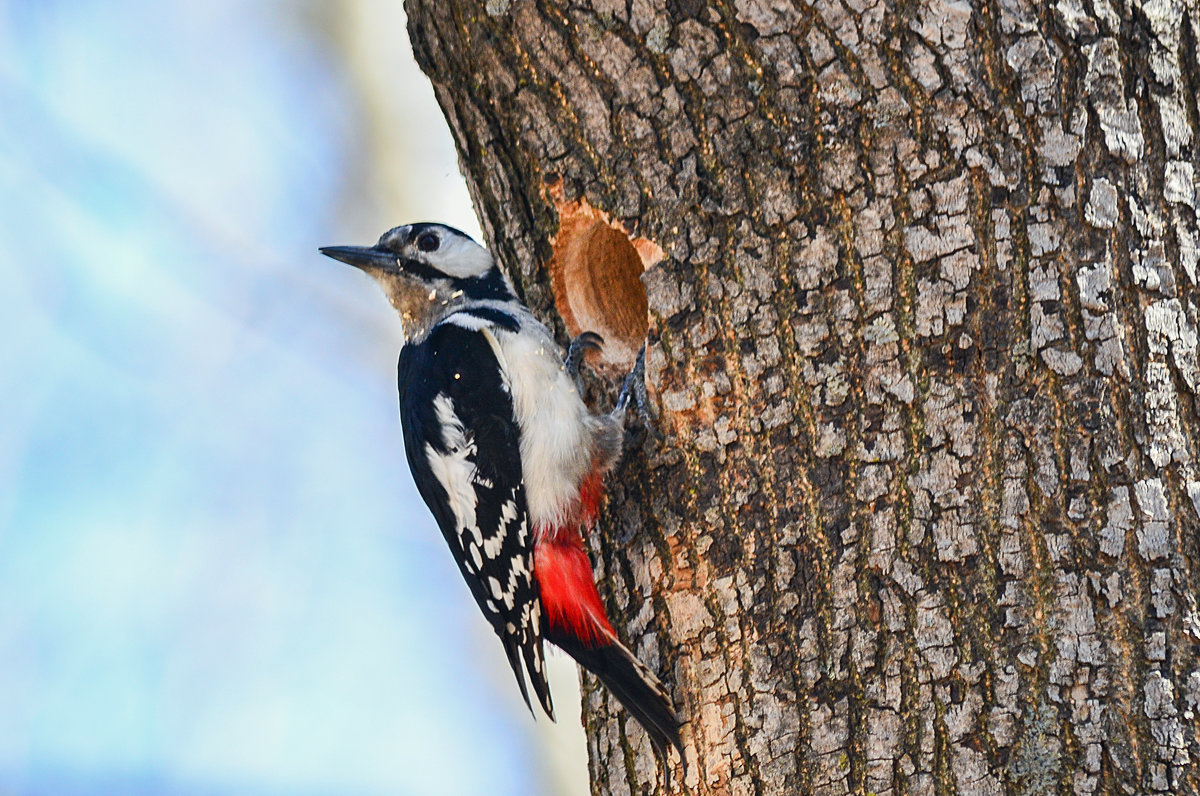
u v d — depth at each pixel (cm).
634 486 831
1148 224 697
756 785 732
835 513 726
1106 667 671
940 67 710
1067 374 691
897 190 719
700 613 770
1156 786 656
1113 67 700
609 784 834
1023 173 702
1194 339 694
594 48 781
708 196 762
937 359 711
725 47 750
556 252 882
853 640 715
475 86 846
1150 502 677
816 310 736
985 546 695
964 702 689
